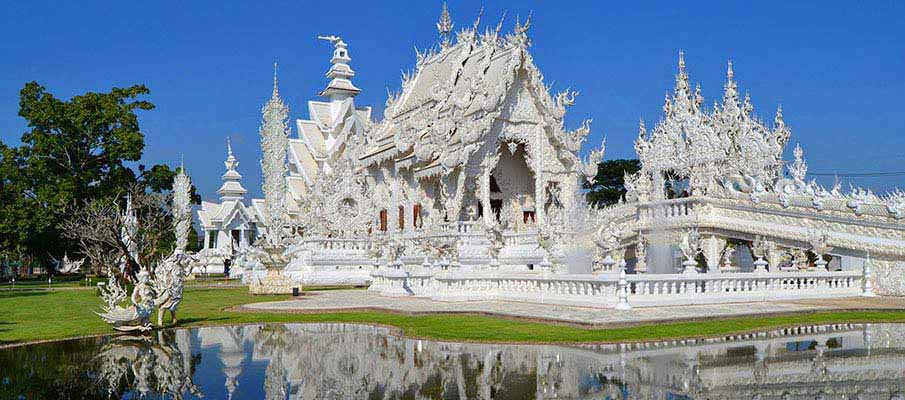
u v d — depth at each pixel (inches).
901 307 940.6
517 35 1950.1
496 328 748.0
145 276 808.3
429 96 2289.6
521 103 1967.3
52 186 2333.9
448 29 2512.3
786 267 1264.8
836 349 592.1
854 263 1202.6
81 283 2164.1
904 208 1149.7
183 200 2839.6
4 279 2620.6
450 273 1101.7
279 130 2593.5
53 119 2402.8
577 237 1578.5
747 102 2256.4
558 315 813.2
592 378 481.4
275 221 2265.0
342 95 3129.9
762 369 506.9
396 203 2201.0
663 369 509.4
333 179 2341.3
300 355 603.8
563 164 2006.6
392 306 999.0
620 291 882.8
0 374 530.3
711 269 1357.0
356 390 461.7
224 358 593.6
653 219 1556.3
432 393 447.8
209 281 2127.2
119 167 2507.4
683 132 2183.8
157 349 647.8
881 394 425.1
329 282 1822.1
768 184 2001.7
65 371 541.0
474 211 1946.4
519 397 430.9
